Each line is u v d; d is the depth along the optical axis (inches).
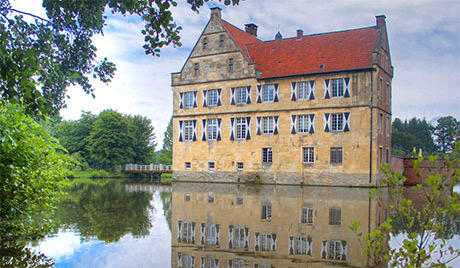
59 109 315.9
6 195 457.7
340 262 393.4
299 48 1660.9
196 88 1771.7
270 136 1600.6
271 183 1589.6
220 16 1736.0
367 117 1422.2
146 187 1459.2
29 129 447.2
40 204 500.7
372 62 1419.8
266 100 1615.4
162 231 555.2
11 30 260.2
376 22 1567.4
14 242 466.6
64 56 315.3
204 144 1748.3
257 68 1670.8
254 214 714.8
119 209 782.5
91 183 1785.2
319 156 1504.7
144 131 3294.8
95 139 2672.2
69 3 269.3
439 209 191.2
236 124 1678.2
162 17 296.2
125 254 423.2
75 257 405.7
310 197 1034.7
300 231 554.9
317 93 1512.1
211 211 755.4
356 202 912.9
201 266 378.0
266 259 406.0
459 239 498.6
